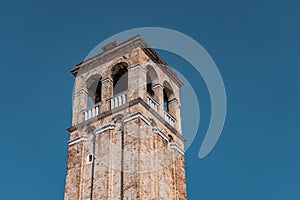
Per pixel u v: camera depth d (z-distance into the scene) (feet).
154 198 141.69
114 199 140.67
